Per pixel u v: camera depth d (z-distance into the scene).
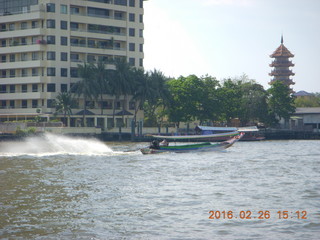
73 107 117.06
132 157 62.69
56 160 58.47
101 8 125.75
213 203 30.72
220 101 122.75
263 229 24.80
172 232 24.36
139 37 133.00
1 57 122.94
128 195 33.53
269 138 126.38
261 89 135.38
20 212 28.33
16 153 69.44
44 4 117.75
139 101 130.50
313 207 29.45
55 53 118.06
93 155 65.88
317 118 145.62
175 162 55.97
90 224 25.78
